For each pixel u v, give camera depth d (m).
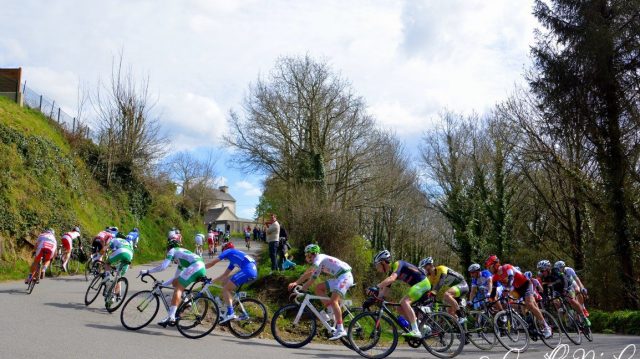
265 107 30.62
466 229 29.48
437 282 8.98
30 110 24.08
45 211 18.03
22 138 19.17
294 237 19.80
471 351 8.74
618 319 14.11
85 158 27.11
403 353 8.19
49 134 23.56
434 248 48.50
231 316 8.33
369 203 30.95
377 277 20.00
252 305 8.80
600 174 19.53
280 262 15.93
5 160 17.50
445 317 8.05
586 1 18.14
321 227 19.06
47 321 8.08
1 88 23.80
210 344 7.54
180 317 8.06
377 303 8.05
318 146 30.23
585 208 23.42
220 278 8.54
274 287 13.05
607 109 18.45
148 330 8.15
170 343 7.32
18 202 16.98
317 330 8.97
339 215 19.45
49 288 12.31
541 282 11.85
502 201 27.64
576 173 20.62
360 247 20.45
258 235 52.94
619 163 18.33
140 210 30.58
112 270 10.15
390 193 32.44
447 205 33.72
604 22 17.70
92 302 10.12
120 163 29.67
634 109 18.17
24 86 24.41
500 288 10.83
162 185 36.12
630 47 17.44
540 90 20.22
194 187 58.84
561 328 10.12
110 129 28.86
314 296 8.20
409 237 43.19
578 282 12.03
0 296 10.43
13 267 15.28
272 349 7.66
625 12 17.19
